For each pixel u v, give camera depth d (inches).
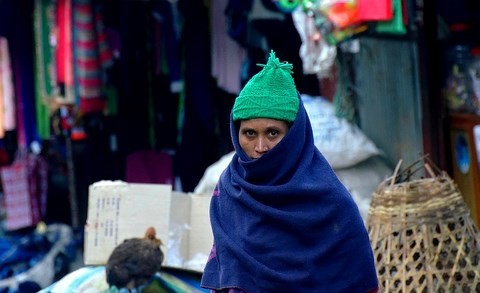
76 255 465.7
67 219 504.7
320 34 344.5
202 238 270.4
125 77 441.4
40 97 463.5
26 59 464.4
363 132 358.9
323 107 358.0
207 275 181.3
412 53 342.0
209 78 428.1
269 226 173.3
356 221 173.8
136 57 440.5
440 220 235.6
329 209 171.8
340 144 345.4
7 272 417.4
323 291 171.8
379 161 358.3
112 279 243.9
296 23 359.3
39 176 503.5
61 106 462.3
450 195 238.1
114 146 459.2
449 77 342.3
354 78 357.4
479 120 329.7
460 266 233.3
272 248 171.9
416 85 342.3
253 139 174.7
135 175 450.6
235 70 420.8
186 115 433.1
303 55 359.3
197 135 434.6
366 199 341.4
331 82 378.6
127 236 264.1
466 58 337.4
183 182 438.9
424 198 237.6
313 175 173.9
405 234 237.0
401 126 350.3
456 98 340.5
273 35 391.5
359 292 173.3
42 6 450.6
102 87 445.4
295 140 173.0
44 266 425.1
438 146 343.3
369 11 307.0
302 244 172.7
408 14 335.6
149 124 447.8
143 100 445.4
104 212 266.7
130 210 264.8
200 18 425.1
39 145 473.4
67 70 444.5
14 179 502.6
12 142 502.6
